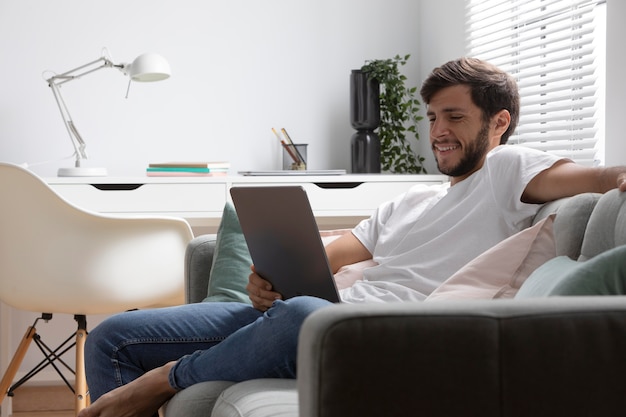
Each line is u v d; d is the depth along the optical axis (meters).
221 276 2.39
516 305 1.12
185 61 3.84
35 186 2.93
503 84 2.27
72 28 3.76
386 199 3.51
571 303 1.13
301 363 1.10
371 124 3.74
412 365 1.07
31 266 3.01
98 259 3.01
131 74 3.49
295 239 1.90
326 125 3.95
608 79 2.49
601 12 2.79
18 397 3.78
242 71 3.88
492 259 1.92
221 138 3.87
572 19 2.93
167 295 3.14
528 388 1.09
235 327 2.14
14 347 3.81
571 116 2.87
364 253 2.43
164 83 3.83
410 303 1.12
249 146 3.89
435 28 3.86
